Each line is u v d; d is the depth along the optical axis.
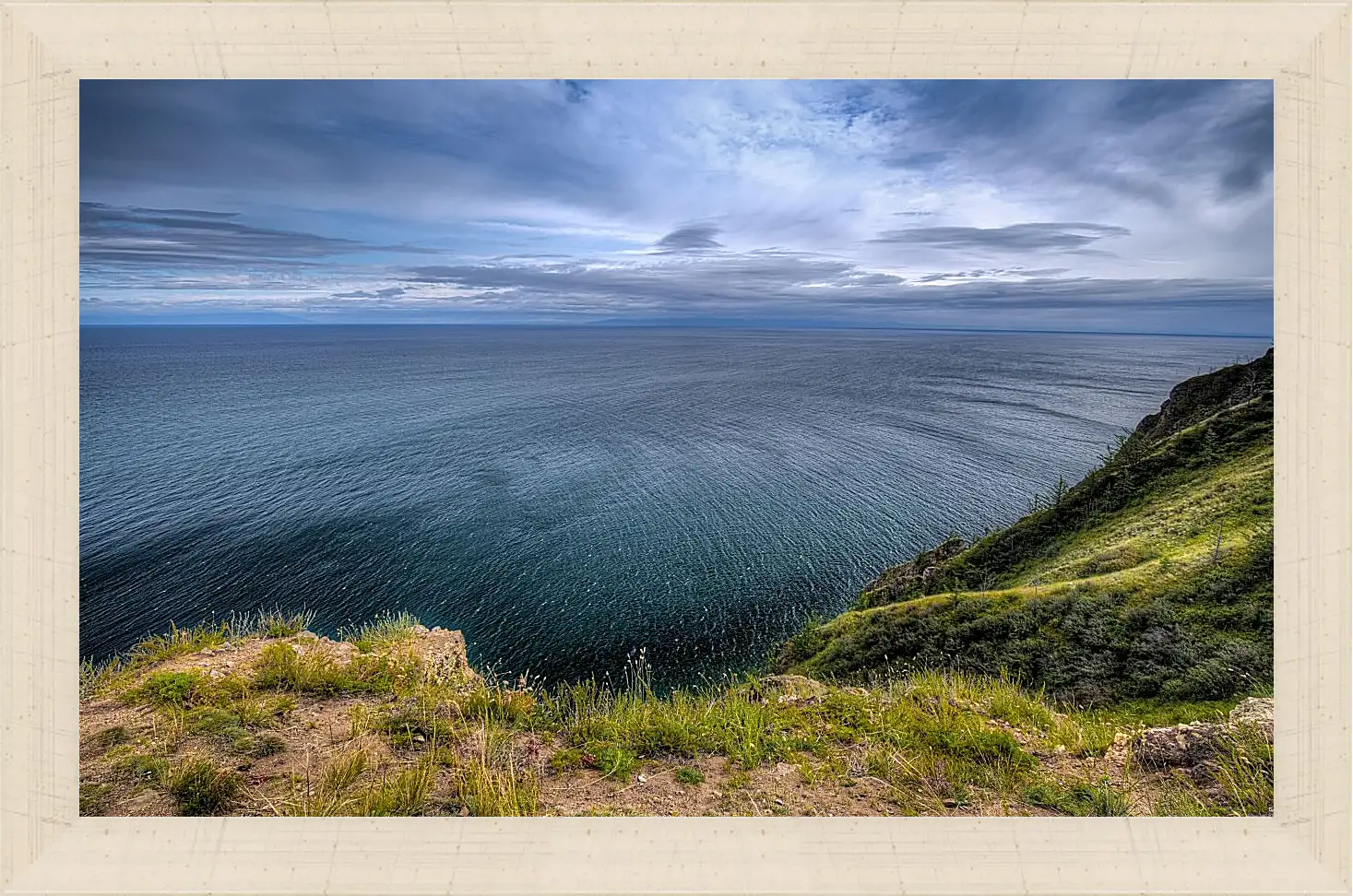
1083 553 17.16
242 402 130.88
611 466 77.56
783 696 4.98
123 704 4.26
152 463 78.50
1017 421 106.75
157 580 44.81
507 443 90.00
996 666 10.87
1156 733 4.09
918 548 50.62
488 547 50.06
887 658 13.04
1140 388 152.38
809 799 3.55
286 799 3.36
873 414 116.12
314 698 4.57
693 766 3.85
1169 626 9.80
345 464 77.56
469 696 4.59
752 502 63.47
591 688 4.84
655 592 41.44
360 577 44.72
